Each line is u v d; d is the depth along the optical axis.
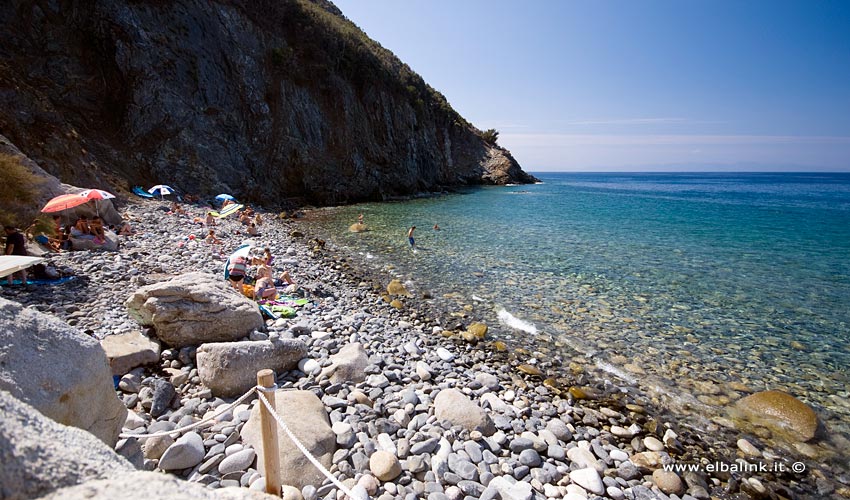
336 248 20.88
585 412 7.44
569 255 19.72
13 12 27.25
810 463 6.33
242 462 4.81
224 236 20.39
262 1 42.38
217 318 7.62
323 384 6.97
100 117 29.44
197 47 34.69
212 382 6.32
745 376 8.85
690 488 5.63
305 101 43.41
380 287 14.60
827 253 21.17
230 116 36.41
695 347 10.16
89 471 2.19
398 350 9.17
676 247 22.16
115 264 12.75
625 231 27.23
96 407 3.89
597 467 5.80
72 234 14.43
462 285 14.88
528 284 15.03
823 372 9.04
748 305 13.12
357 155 48.28
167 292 7.52
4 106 20.94
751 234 26.72
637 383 8.54
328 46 47.84
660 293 14.18
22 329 3.47
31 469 1.97
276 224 27.81
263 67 40.31
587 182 129.50
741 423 7.26
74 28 29.28
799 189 89.44
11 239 11.07
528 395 7.91
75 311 8.99
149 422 5.60
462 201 48.56
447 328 11.20
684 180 156.88
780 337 10.77
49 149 21.45
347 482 4.85
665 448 6.52
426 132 64.94
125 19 30.50
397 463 5.10
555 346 10.16
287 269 15.42
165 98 31.73
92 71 29.77
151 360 6.95
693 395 8.12
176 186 30.62
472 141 82.56
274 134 39.88
